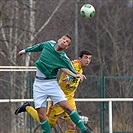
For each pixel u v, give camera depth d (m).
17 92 47.28
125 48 87.56
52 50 30.14
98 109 48.03
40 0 62.25
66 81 32.25
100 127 46.31
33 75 46.09
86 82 47.47
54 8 63.06
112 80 47.88
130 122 48.59
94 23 104.88
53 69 30.27
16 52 60.84
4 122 46.34
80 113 43.44
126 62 73.88
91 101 44.16
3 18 57.09
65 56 30.14
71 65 30.31
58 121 41.31
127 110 48.81
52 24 62.38
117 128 48.31
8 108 46.56
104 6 112.31
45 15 62.47
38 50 31.23
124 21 118.19
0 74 51.22
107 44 104.88
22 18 60.62
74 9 64.44
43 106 30.77
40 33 61.12
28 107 34.25
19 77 47.56
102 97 47.06
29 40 59.88
